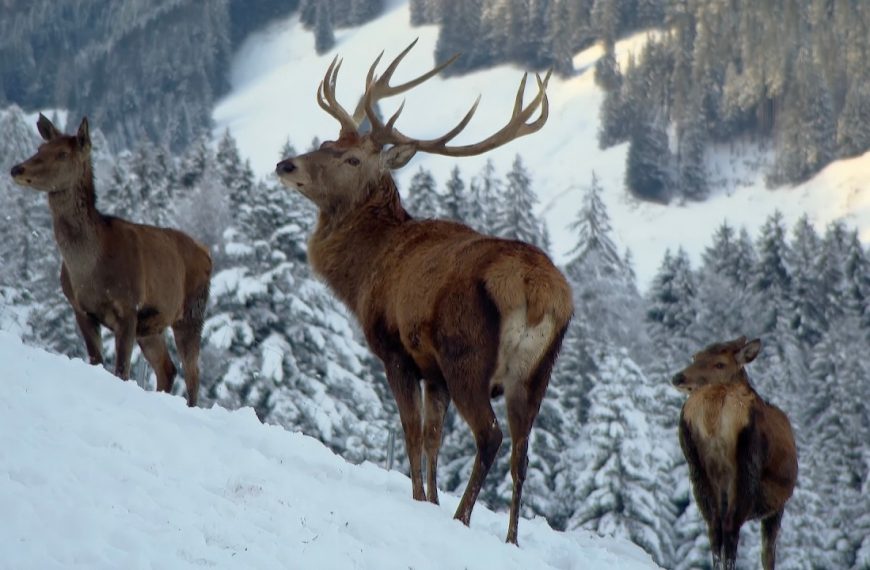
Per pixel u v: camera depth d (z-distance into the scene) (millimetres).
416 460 19156
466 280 18109
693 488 25078
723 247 122062
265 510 15469
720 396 24562
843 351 83188
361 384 56812
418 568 15156
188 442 17406
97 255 25469
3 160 119438
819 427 78562
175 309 27953
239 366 54656
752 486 24219
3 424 15375
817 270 116438
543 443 65062
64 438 15516
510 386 18109
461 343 17984
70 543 12367
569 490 62875
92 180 25609
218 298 56281
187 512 14273
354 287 20391
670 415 71250
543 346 18031
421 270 18938
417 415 19266
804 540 66625
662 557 61375
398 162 21078
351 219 20766
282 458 19172
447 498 21906
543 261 18234
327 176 20688
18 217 79562
